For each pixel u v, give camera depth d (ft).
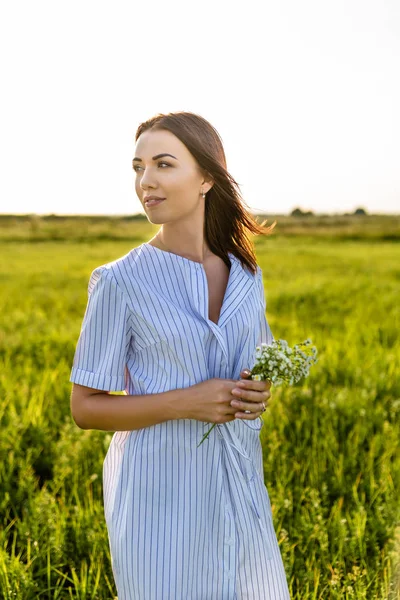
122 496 6.24
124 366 6.25
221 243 6.91
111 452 6.60
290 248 105.91
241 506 6.29
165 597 6.04
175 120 6.21
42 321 29.99
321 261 74.08
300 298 38.52
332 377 19.53
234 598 6.26
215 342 6.23
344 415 16.38
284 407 16.40
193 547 6.12
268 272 57.88
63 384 18.74
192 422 6.15
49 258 82.99
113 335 6.09
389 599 8.64
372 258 80.18
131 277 6.09
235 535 6.23
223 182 6.40
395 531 10.44
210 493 6.23
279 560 6.59
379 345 24.13
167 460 6.14
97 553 10.30
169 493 6.13
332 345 23.73
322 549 10.03
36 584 9.43
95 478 12.46
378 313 32.81
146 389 6.20
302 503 12.11
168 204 6.22
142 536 6.07
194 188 6.29
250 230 7.02
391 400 17.35
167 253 6.23
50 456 14.34
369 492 12.34
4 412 16.06
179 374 6.14
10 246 113.29
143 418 5.98
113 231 151.94
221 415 5.95
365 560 10.17
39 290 44.45
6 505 12.08
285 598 6.50
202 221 6.60
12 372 20.24
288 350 6.13
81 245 119.75
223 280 6.84
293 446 14.49
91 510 11.19
